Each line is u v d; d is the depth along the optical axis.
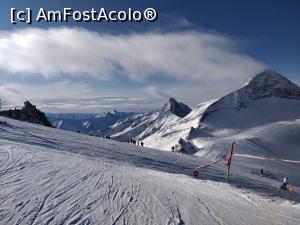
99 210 8.03
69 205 8.04
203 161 51.94
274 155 148.25
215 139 176.12
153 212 8.63
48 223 6.71
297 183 77.31
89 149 31.56
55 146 28.27
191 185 15.13
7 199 7.82
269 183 38.53
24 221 6.64
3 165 11.41
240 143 150.00
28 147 17.83
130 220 7.68
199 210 9.77
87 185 10.39
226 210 10.41
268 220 9.96
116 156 29.92
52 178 10.55
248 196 14.70
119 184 11.45
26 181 9.66
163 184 13.54
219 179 29.06
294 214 11.61
